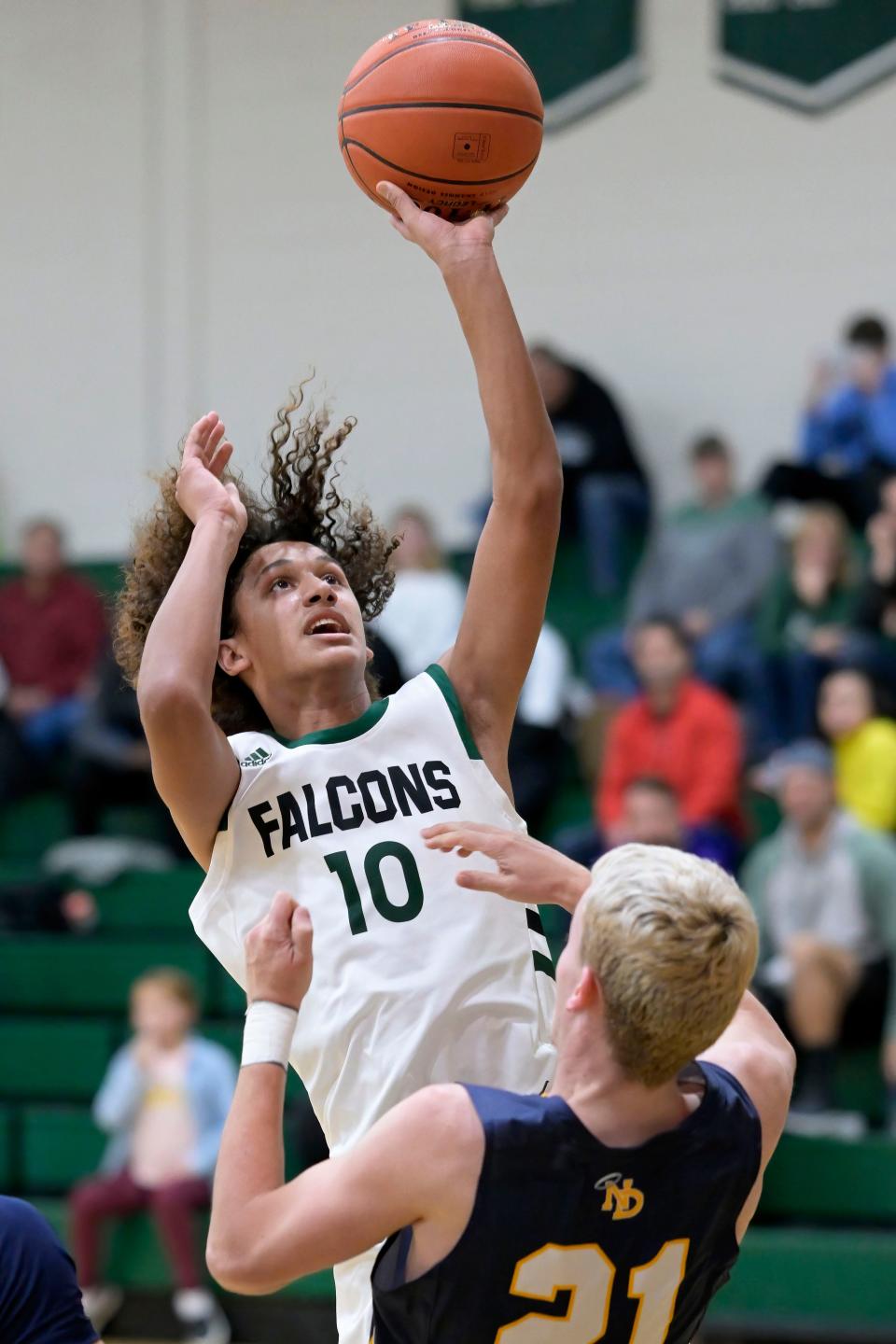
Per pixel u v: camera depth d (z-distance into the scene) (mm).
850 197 21484
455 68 5789
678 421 21859
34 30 23672
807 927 14328
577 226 22234
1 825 20141
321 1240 4367
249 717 6035
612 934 4324
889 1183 13703
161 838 18750
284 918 4711
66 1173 15742
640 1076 4414
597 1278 4559
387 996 5148
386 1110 5078
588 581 20594
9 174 23688
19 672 20641
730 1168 4633
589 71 22188
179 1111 14602
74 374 23453
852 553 18922
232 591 5887
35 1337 5352
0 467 23547
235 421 22938
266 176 22984
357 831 5352
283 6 22969
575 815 18047
